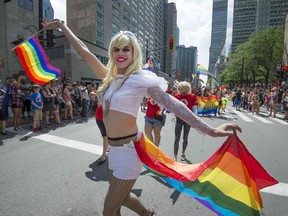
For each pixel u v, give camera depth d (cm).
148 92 169
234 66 4828
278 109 1634
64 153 527
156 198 330
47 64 356
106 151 472
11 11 2652
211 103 1386
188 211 300
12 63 2644
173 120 495
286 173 439
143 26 10406
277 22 8306
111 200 177
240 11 9925
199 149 596
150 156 187
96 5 5850
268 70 4084
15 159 484
